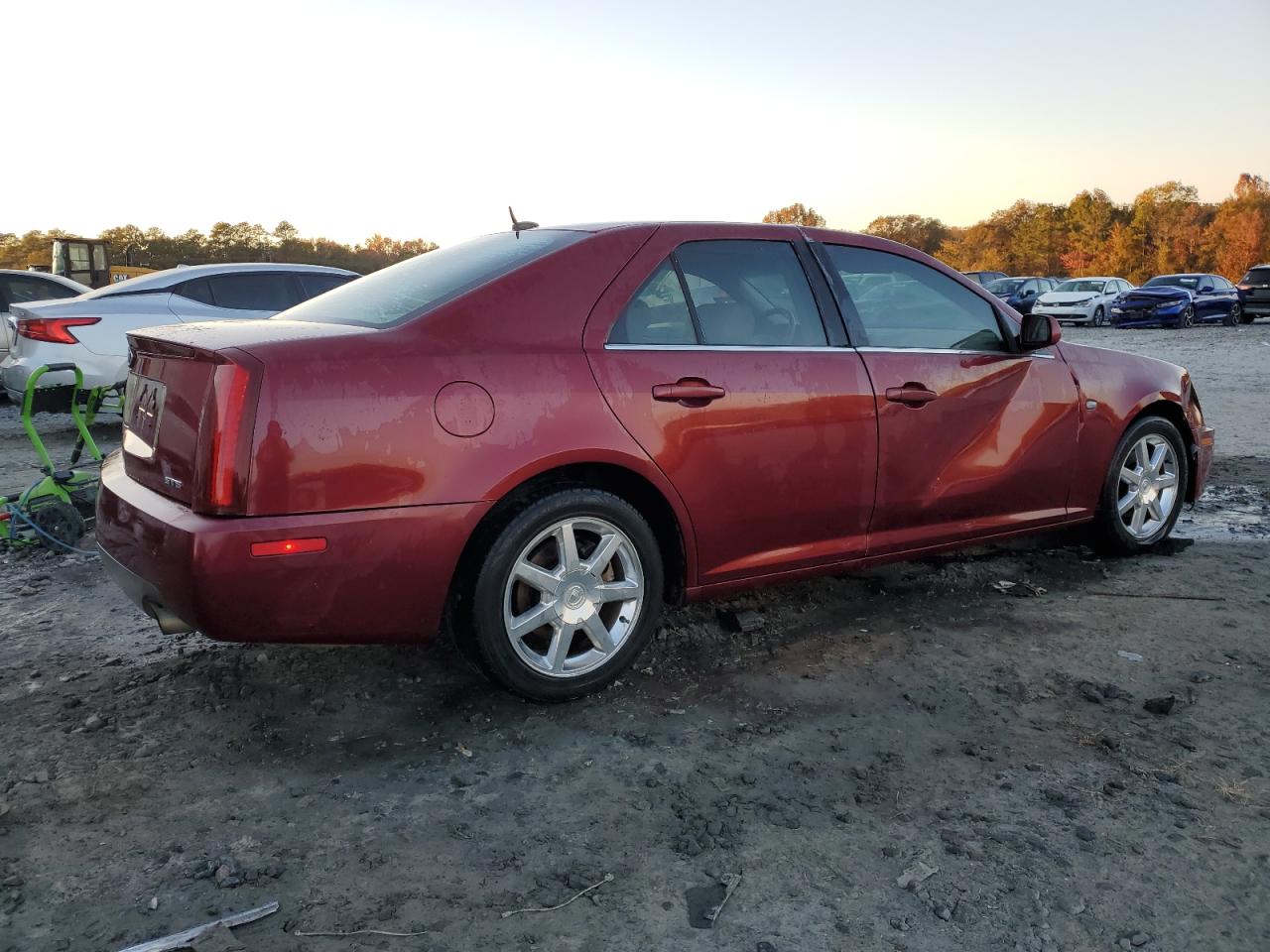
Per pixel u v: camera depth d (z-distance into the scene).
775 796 2.62
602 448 3.00
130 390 3.18
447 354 2.83
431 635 2.87
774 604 4.08
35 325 8.14
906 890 2.23
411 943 2.04
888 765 2.79
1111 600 4.16
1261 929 2.10
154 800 2.58
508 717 3.07
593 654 3.17
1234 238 79.62
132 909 2.13
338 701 3.17
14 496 5.40
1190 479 5.05
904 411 3.70
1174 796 2.62
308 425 2.60
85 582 4.38
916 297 3.93
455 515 2.77
